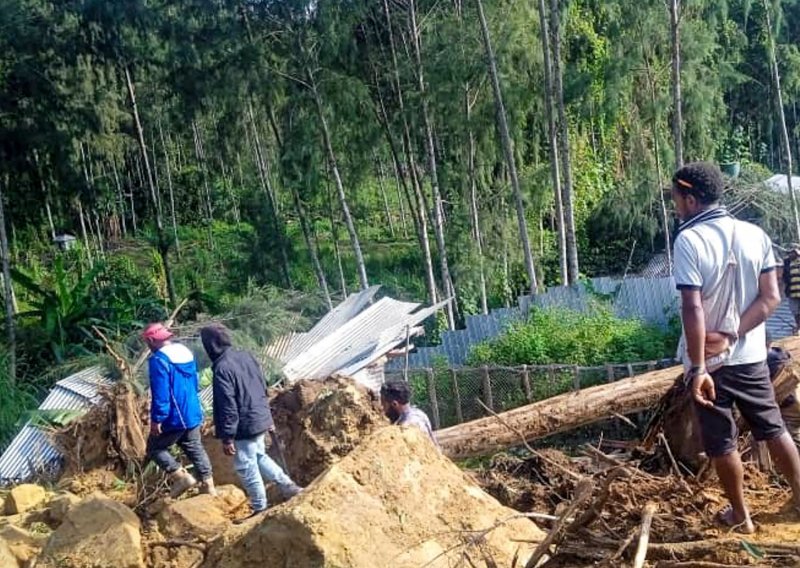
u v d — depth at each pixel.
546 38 18.14
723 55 25.23
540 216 22.81
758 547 3.47
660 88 21.67
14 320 18.53
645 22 20.09
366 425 7.14
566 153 18.34
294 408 7.43
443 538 3.83
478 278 21.50
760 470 4.95
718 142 25.42
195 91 21.67
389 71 20.94
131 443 7.66
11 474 9.49
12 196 30.30
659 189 22.86
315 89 19.95
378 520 3.76
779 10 21.28
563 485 5.29
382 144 21.44
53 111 26.45
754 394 3.77
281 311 14.00
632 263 26.06
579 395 7.62
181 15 20.73
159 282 28.91
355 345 12.56
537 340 15.05
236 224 36.03
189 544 4.97
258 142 26.06
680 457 5.27
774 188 22.70
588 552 3.62
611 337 14.99
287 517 3.68
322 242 32.16
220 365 5.56
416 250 30.22
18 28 22.70
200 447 6.20
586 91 20.42
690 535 3.92
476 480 5.82
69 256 29.91
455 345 17.27
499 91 18.72
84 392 10.98
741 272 3.67
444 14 20.31
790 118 34.38
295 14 19.97
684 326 3.63
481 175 21.42
